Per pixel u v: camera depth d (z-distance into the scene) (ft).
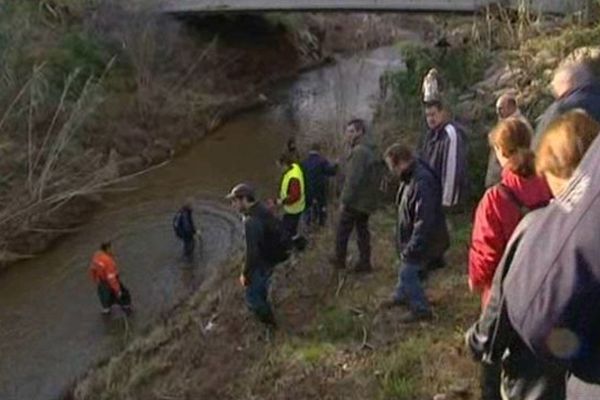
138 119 68.69
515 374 9.68
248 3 83.97
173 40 81.76
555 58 37.78
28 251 48.42
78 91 65.62
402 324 22.75
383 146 37.35
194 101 75.51
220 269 42.98
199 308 34.60
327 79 88.63
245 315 29.07
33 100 56.54
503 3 53.26
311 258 30.27
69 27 73.87
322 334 24.61
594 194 4.93
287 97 82.94
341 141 45.01
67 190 51.88
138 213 54.19
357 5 81.00
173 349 29.50
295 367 23.15
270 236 26.09
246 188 25.53
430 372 19.93
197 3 84.53
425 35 94.02
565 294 4.99
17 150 54.95
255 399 22.68
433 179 20.45
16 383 35.47
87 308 42.06
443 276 24.79
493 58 41.63
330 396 21.04
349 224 27.20
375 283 26.50
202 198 56.80
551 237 5.22
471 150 28.76
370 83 80.02
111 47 74.13
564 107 13.74
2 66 61.26
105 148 62.49
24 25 67.92
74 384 33.35
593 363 5.08
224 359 26.58
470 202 28.27
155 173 62.28
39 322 41.11
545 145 8.22
